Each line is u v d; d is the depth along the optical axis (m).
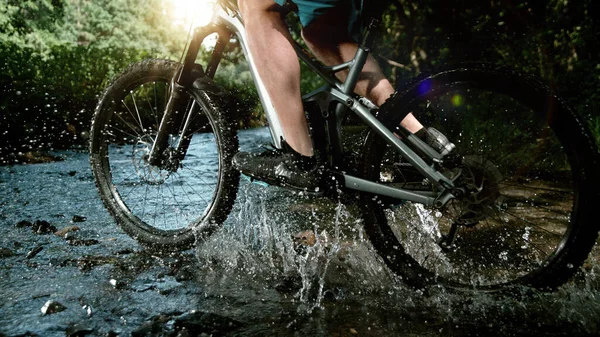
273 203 3.76
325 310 1.96
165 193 4.13
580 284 2.17
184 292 2.12
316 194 2.30
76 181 4.78
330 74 2.29
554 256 2.03
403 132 2.23
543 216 3.20
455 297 2.09
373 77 2.39
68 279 2.26
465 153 2.37
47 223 3.08
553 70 6.69
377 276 2.30
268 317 1.89
